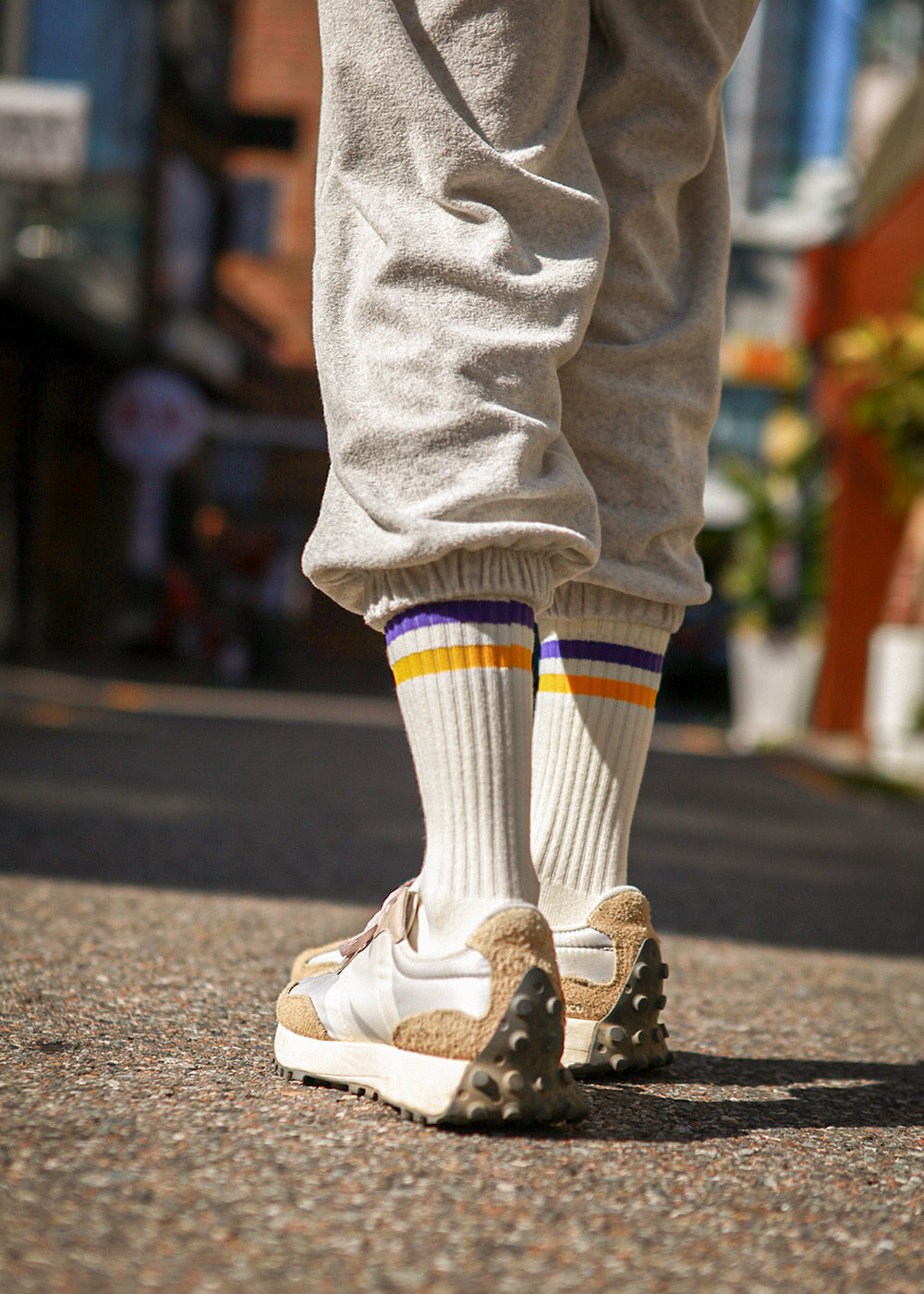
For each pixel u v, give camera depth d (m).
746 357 24.67
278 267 24.06
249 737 7.80
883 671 9.30
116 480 17.83
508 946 1.24
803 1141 1.33
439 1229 1.00
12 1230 0.95
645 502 1.50
